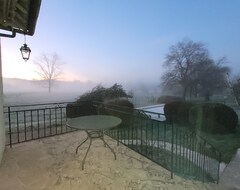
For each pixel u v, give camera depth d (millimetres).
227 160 4020
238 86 7473
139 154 2727
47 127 4570
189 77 8484
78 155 2666
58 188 1868
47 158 2568
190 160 3131
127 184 1954
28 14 2465
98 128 2250
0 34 2900
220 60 8250
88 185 1922
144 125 3957
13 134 3930
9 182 1972
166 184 1994
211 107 6027
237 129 6090
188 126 5742
